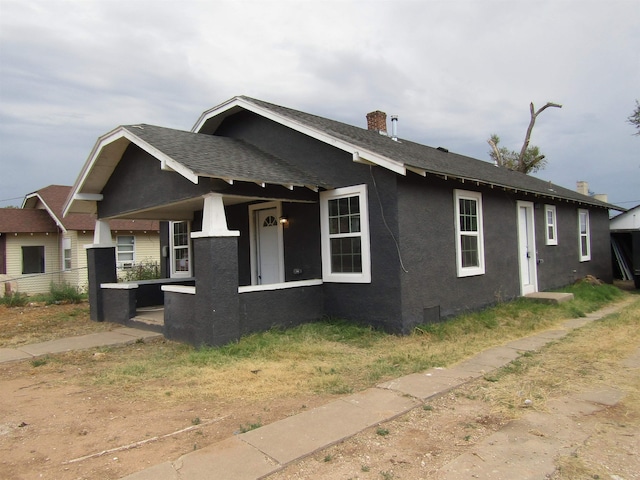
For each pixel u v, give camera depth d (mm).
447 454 3383
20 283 19047
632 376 5336
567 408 4324
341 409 4234
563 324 8820
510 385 5039
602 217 17703
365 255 8039
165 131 8859
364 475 3072
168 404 4547
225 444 3496
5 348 7531
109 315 9969
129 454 3414
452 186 9125
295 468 3160
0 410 4500
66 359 6695
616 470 3123
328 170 8625
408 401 4453
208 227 6930
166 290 8023
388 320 7750
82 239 19219
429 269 8273
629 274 19422
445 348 6781
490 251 10328
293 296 8172
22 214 20500
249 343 6910
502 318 9148
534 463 3217
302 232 9180
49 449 3549
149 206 8562
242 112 10555
